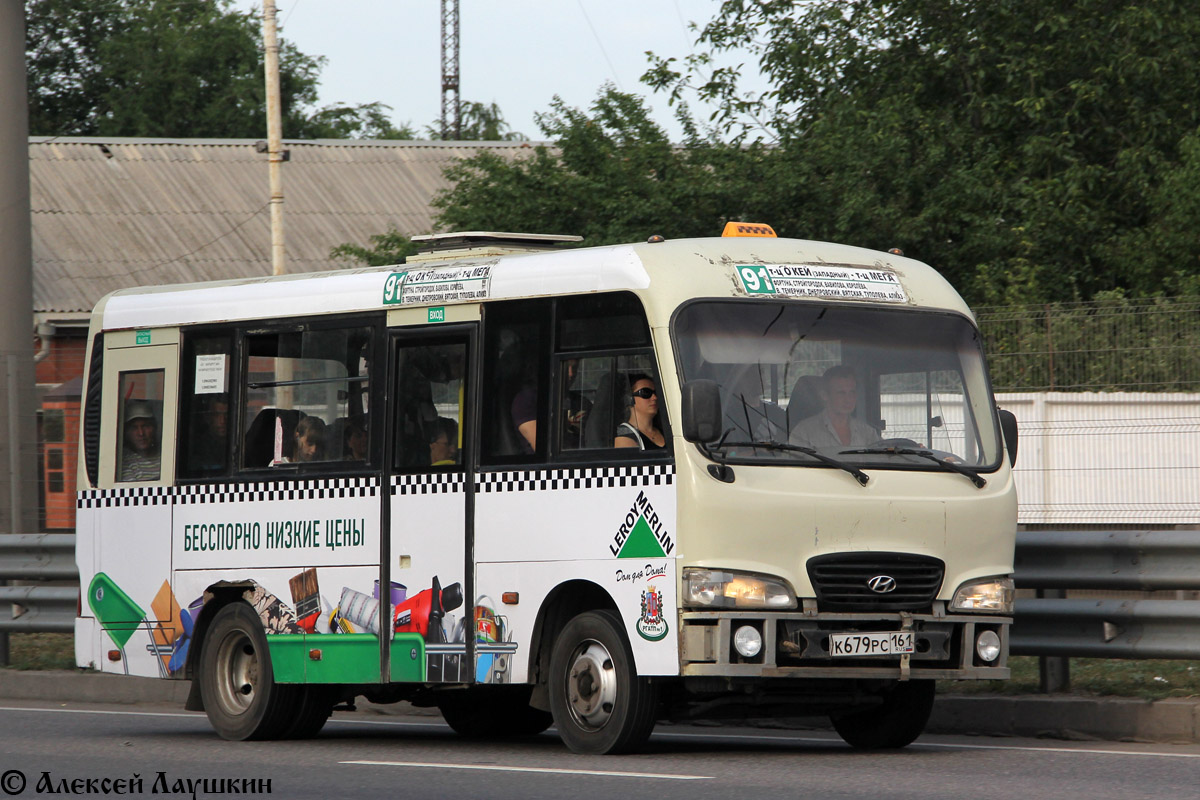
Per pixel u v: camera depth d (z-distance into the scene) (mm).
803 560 34375
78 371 113875
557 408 36562
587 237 91188
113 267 123125
